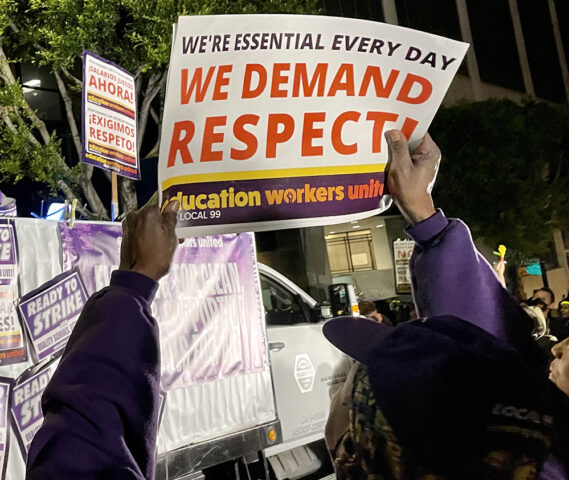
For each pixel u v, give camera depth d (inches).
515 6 1177.4
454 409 38.9
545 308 341.1
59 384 44.4
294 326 224.2
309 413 220.4
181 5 378.0
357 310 242.7
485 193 783.1
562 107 912.9
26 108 402.0
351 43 59.6
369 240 811.4
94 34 382.6
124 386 44.6
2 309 147.0
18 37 416.5
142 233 52.3
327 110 60.2
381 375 41.1
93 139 208.2
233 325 196.1
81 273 163.6
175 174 61.1
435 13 978.1
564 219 900.0
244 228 61.5
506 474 37.8
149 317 48.4
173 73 59.8
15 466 144.3
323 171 60.7
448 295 47.0
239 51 59.6
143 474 45.1
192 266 188.1
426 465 38.9
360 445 41.3
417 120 60.0
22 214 508.4
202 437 181.9
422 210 50.9
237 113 60.2
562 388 44.0
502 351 39.7
